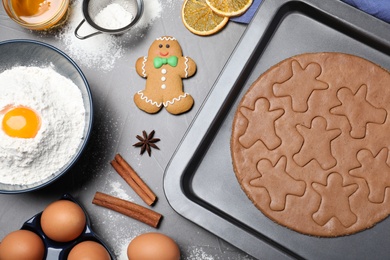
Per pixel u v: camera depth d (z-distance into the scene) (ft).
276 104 1.90
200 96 2.11
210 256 2.04
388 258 1.81
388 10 1.89
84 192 2.10
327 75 1.90
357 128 1.86
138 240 1.94
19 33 2.22
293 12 1.98
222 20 2.12
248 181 1.87
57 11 2.14
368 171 1.83
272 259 1.81
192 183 1.93
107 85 2.16
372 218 1.81
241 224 1.88
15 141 1.90
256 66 1.97
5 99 1.92
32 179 1.99
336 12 1.91
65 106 2.00
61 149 1.98
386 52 1.91
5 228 2.10
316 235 1.82
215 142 1.94
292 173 1.86
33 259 1.94
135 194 2.09
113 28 2.16
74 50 2.19
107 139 2.12
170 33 2.17
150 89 2.09
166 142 2.10
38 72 2.01
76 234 1.96
